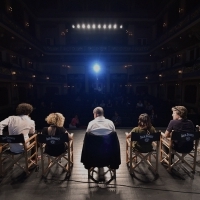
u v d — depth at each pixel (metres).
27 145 3.42
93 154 3.00
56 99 16.81
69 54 20.53
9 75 12.04
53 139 3.02
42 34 21.19
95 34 22.41
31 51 17.28
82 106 13.27
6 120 3.26
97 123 3.01
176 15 14.33
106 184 3.06
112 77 22.88
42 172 3.24
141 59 21.84
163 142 3.70
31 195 2.77
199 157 4.08
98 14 19.17
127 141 3.72
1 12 10.11
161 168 3.59
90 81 23.39
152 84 21.09
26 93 16.66
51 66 22.27
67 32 21.92
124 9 19.41
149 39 21.30
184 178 3.22
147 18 19.38
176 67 13.49
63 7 19.03
